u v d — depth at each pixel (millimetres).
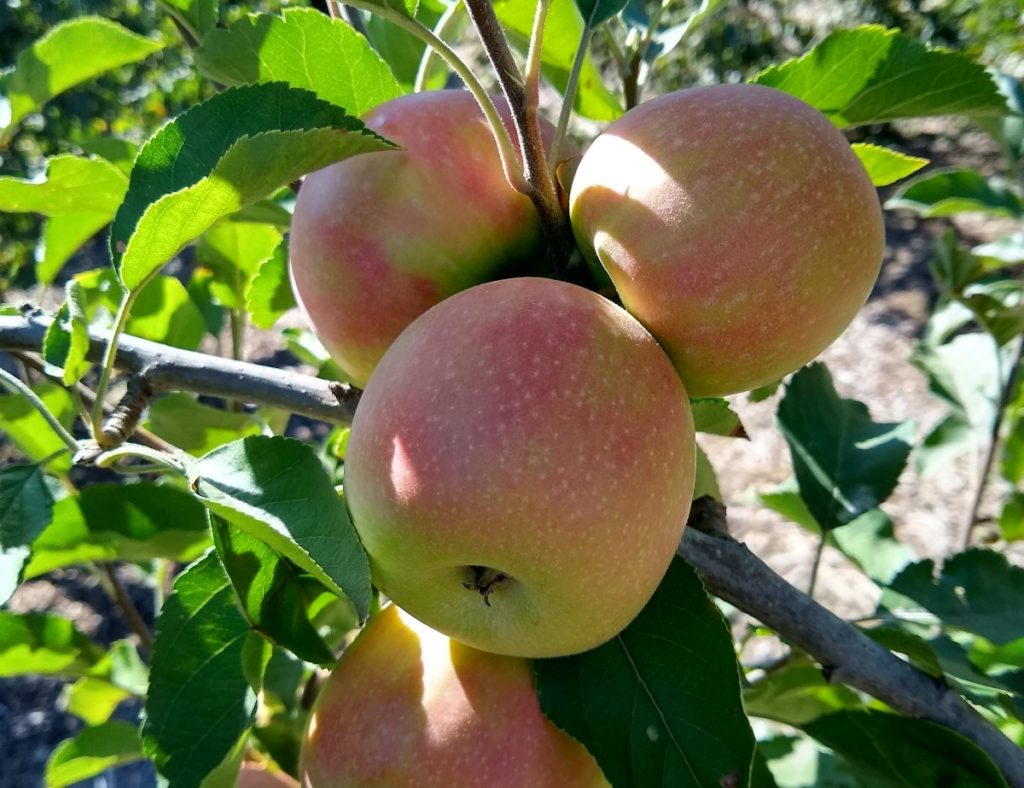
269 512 161
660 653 179
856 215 165
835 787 330
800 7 1426
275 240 334
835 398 299
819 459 291
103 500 247
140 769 362
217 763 185
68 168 246
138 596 727
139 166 176
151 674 189
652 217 161
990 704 237
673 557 185
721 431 233
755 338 165
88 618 711
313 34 215
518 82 167
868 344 974
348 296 192
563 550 150
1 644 304
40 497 199
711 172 159
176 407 299
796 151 161
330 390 211
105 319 310
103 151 316
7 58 1001
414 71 289
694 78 1286
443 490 149
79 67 281
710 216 158
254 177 160
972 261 395
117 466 198
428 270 188
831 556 740
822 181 162
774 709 261
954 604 248
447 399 152
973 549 255
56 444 319
